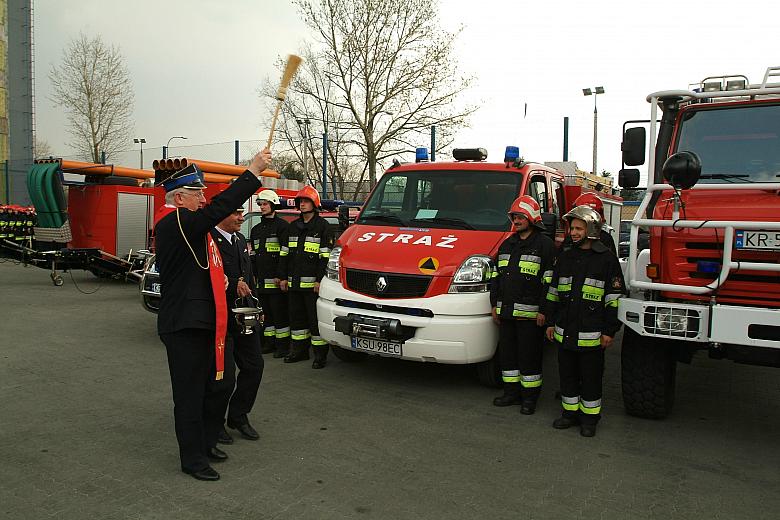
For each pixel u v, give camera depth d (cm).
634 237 462
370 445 451
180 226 371
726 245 419
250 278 482
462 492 377
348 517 340
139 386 582
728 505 369
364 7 2403
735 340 418
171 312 379
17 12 3319
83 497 356
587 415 485
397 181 720
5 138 3253
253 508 348
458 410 542
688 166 433
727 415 545
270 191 719
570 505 364
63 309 1019
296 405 542
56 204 1219
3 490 363
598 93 2419
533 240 540
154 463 407
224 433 448
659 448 462
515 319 538
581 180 946
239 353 453
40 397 543
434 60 2417
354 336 582
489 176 685
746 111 523
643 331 451
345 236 660
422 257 581
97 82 3083
